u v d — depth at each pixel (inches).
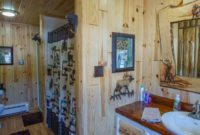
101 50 52.4
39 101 138.8
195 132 42.7
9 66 128.4
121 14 57.4
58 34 84.2
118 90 58.8
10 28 127.3
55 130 93.0
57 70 88.0
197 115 44.3
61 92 82.0
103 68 53.4
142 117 47.3
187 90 52.3
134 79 64.6
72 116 69.2
